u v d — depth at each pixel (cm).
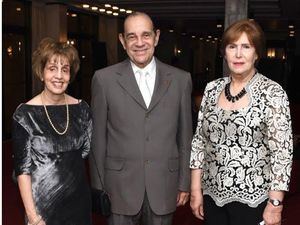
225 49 208
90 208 226
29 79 999
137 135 242
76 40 1248
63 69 210
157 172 245
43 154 207
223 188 208
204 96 223
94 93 249
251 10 1195
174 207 255
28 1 986
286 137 196
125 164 245
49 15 1050
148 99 245
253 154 201
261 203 203
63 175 210
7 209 472
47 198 207
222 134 207
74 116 219
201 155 227
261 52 205
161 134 244
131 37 235
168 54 2138
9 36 926
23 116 205
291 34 1830
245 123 200
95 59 1245
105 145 250
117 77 244
